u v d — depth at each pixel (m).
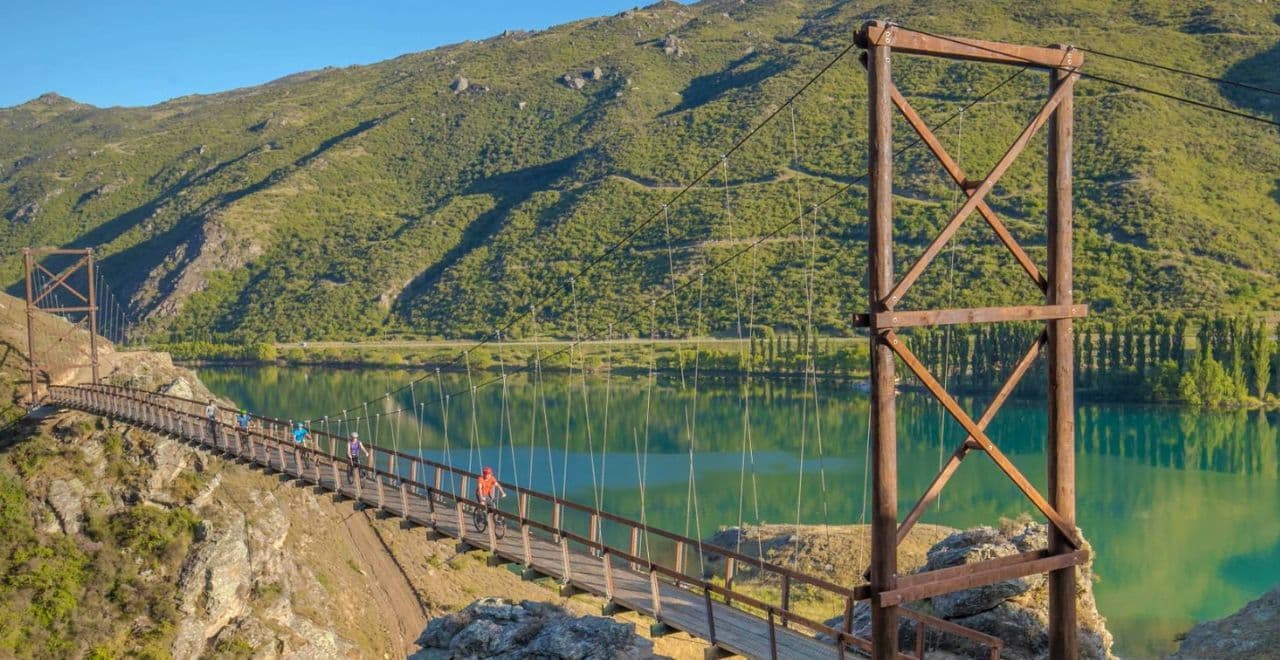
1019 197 158.38
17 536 52.31
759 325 148.88
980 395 115.81
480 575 61.47
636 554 26.72
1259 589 58.97
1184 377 113.38
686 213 196.25
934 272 142.00
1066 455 15.80
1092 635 26.09
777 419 109.06
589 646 25.45
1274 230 166.00
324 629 54.09
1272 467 89.25
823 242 166.75
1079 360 124.38
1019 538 27.75
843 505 74.25
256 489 59.09
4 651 46.69
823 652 19.59
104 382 71.00
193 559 52.72
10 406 63.12
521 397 131.25
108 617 49.81
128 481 55.91
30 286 67.69
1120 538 69.94
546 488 82.88
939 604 25.84
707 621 21.73
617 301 173.25
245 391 148.25
